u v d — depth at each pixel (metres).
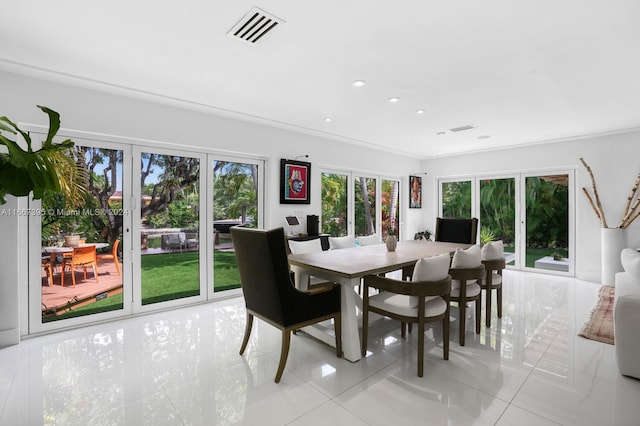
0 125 0.70
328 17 2.08
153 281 3.72
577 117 4.17
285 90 3.33
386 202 6.67
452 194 6.95
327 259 2.94
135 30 2.24
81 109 3.16
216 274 4.22
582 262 5.25
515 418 1.83
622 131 4.82
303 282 3.00
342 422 1.81
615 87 3.18
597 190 5.10
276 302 2.25
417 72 2.88
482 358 2.56
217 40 2.37
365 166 6.01
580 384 2.17
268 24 2.16
